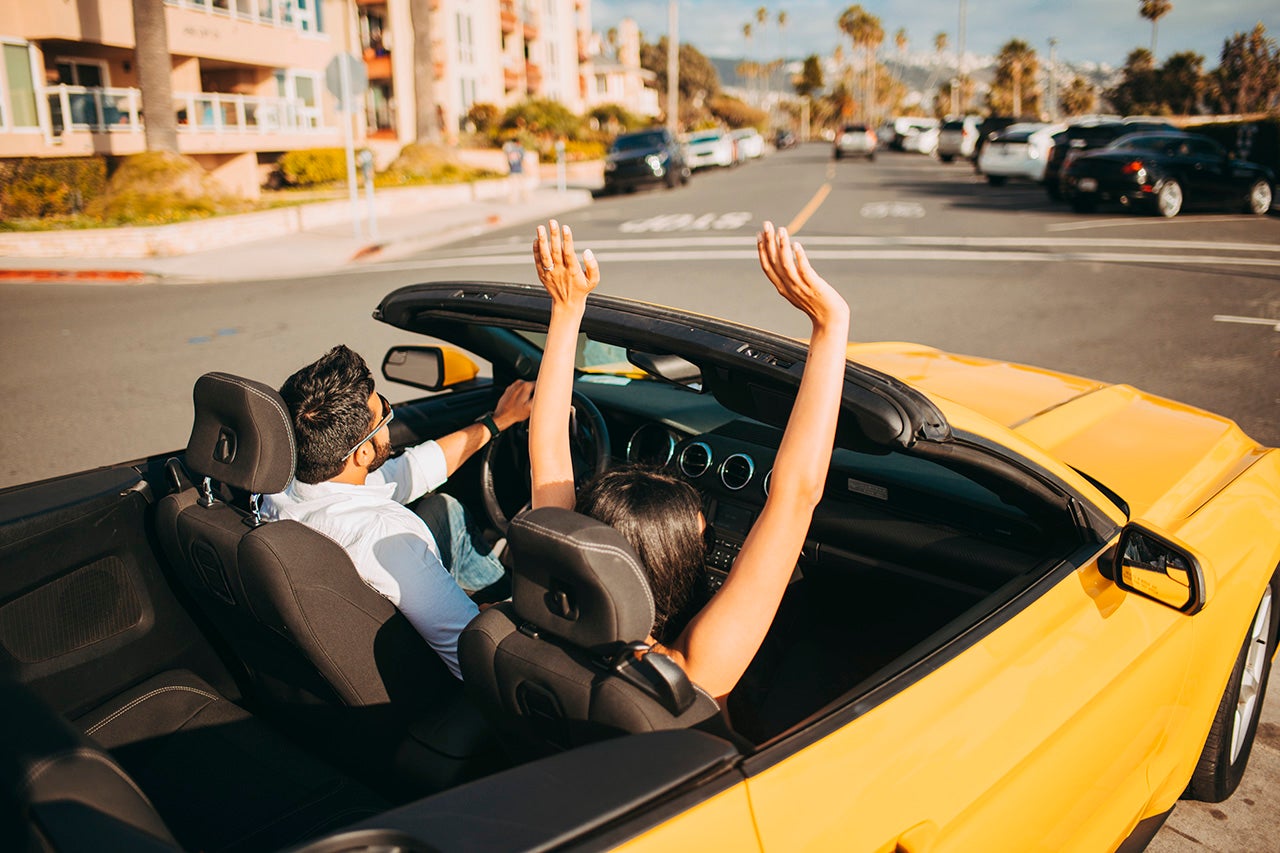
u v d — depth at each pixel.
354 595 2.08
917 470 2.62
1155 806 2.39
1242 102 68.50
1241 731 2.87
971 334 8.56
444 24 39.97
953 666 1.76
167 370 8.27
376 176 27.91
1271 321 8.87
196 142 25.03
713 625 1.54
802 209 19.98
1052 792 1.87
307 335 9.48
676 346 2.05
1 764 1.28
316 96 32.16
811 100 139.12
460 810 1.21
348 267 15.21
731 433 3.01
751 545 1.58
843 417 1.81
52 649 2.42
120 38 23.36
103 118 22.98
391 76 38.53
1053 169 20.12
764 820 1.37
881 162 43.25
